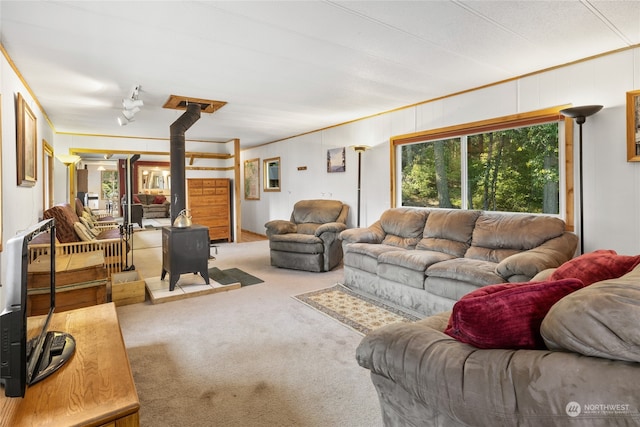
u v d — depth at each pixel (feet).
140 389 6.70
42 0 6.67
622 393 2.71
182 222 13.03
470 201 13.50
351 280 13.16
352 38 8.56
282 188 24.97
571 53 9.69
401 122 15.75
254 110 16.20
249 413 6.00
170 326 9.76
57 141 21.52
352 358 7.94
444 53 9.59
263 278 14.90
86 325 5.88
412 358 4.08
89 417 3.55
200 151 26.91
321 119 18.26
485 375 3.44
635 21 7.84
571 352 3.26
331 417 5.91
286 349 8.37
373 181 17.35
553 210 11.12
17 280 3.69
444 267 9.71
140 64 10.12
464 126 13.16
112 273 13.05
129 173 17.47
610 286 3.31
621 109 9.46
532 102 11.24
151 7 6.98
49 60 9.71
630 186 9.40
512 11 7.36
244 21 7.61
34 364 4.28
